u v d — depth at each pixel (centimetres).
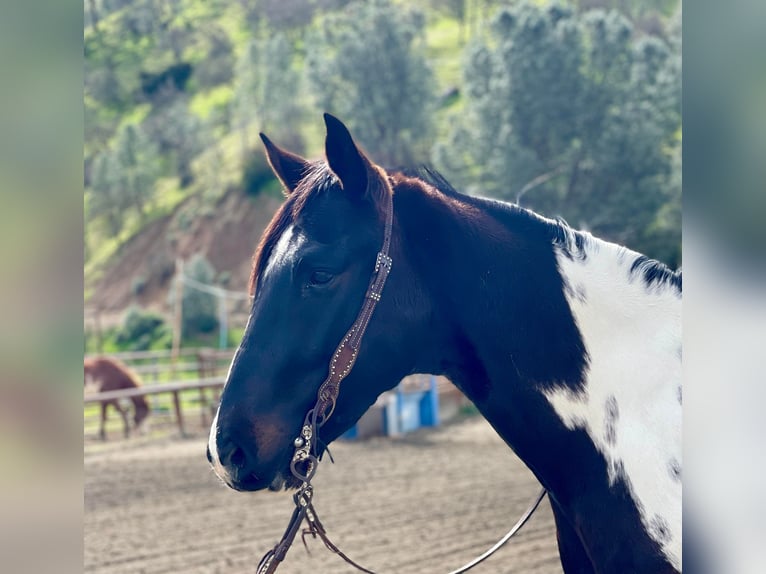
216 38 4362
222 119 3912
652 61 2911
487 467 950
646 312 208
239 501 806
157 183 3634
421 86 3394
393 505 761
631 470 200
